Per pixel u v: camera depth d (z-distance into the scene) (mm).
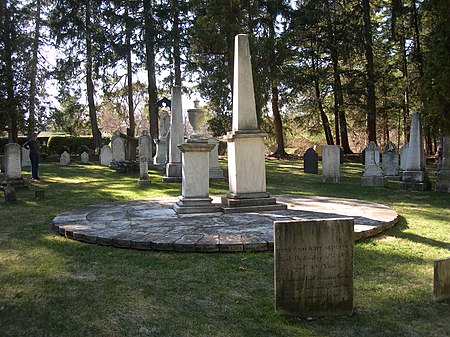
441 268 4012
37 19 31078
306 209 8461
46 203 10719
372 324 3557
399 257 5398
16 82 23422
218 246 5598
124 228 6750
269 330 3430
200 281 4543
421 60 27656
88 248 5930
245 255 5441
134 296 4137
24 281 4605
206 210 8062
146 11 29391
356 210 8312
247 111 8250
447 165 13094
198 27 20578
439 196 11883
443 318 3670
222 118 26484
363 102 32000
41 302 4020
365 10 29453
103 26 30969
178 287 4367
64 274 4820
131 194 12430
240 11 20828
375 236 6527
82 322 3584
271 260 5234
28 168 22375
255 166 8305
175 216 7809
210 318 3648
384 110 31297
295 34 26812
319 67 33406
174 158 15812
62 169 21703
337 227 3727
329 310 3717
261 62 21953
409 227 7223
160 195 12172
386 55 34219
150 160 21719
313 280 3703
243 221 7148
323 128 38188
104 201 11070
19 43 25500
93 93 32844
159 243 5711
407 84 28391
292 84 30141
